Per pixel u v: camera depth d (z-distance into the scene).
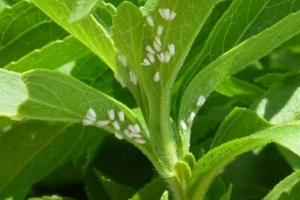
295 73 0.13
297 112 0.13
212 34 0.13
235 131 0.12
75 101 0.12
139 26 0.11
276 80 0.14
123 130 0.12
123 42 0.11
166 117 0.12
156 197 0.14
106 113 0.12
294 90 0.13
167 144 0.12
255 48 0.12
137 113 0.13
